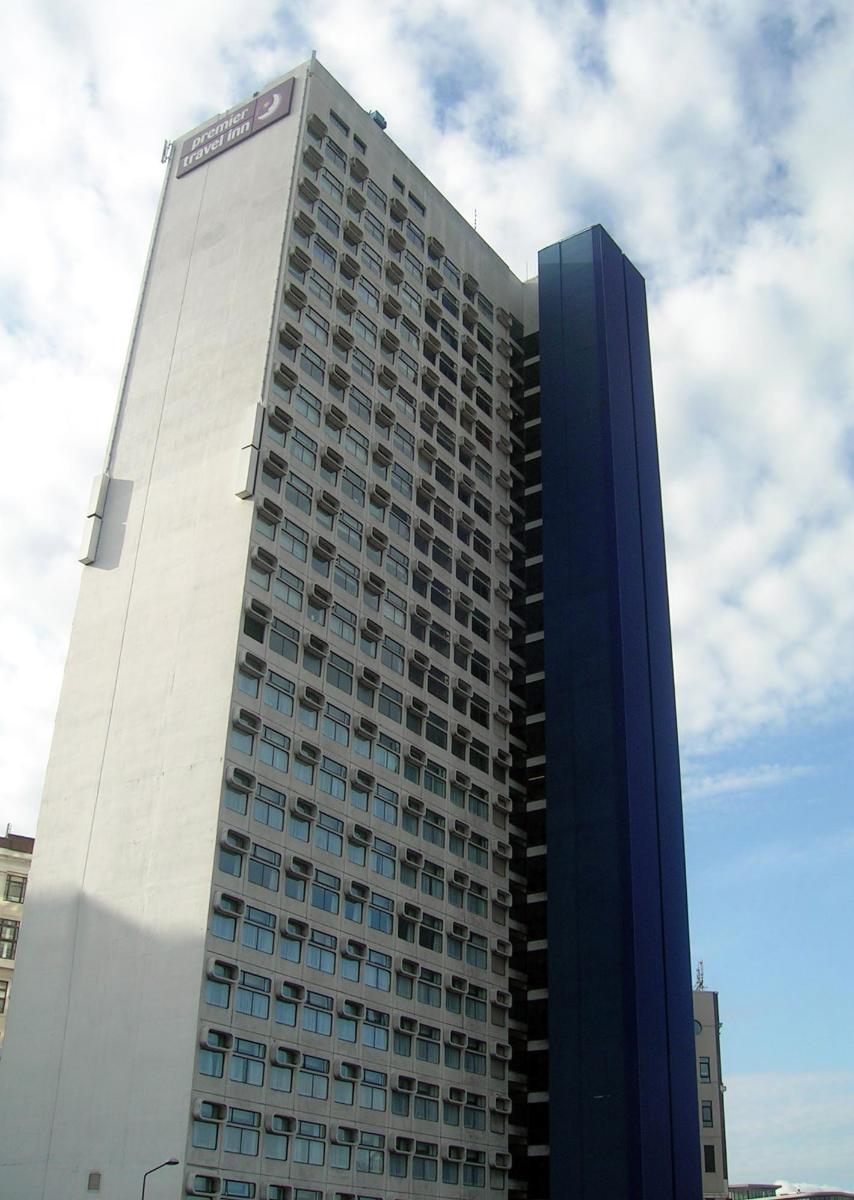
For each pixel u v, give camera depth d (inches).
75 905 2573.8
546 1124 2997.0
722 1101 4008.4
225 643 2613.2
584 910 3117.6
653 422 3961.6
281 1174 2346.2
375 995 2694.4
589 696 3348.9
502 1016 3056.1
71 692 2832.2
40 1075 2440.9
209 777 2492.6
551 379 3833.7
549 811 3282.5
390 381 3289.9
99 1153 2284.7
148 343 3191.4
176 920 2400.3
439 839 3021.7
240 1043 2345.0
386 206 3511.3
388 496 3161.9
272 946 2477.9
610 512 3533.5
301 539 2851.9
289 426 2913.4
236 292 3088.1
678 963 3184.1
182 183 3422.7
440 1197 2706.7
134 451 3043.8
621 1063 2903.5
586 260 3946.9
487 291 3927.2
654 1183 2807.6
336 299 3186.5
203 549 2768.2
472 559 3452.3
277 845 2556.6
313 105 3321.9
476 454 3609.7
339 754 2783.0
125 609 2839.6
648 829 3223.4
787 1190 6210.6
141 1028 2349.9
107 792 2647.6
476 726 3272.6
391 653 3036.4
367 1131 2566.4
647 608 3572.8
